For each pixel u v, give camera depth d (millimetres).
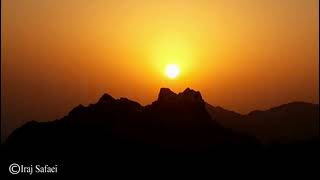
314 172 168250
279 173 169250
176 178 164750
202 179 164750
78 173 164375
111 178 162250
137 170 167875
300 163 175375
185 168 170625
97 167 168250
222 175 167625
